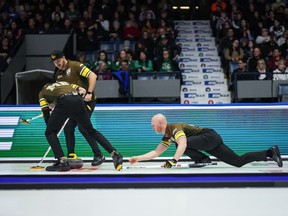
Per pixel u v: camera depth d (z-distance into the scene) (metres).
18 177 6.35
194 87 14.67
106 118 9.33
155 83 12.91
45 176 6.36
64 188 6.33
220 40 15.27
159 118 6.97
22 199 5.64
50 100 7.17
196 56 15.85
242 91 12.83
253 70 13.87
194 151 7.40
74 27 15.97
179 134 6.87
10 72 14.05
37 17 16.47
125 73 12.90
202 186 6.35
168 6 17.58
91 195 5.86
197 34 17.02
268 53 15.10
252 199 5.56
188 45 16.39
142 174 6.36
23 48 15.19
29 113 9.42
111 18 16.98
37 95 11.27
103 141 7.00
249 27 16.66
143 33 15.19
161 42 14.64
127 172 6.55
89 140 7.85
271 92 12.79
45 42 15.41
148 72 13.16
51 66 15.39
